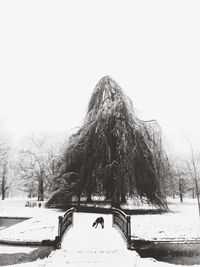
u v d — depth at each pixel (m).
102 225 13.25
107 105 23.44
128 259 7.84
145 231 13.22
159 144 22.89
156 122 23.53
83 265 7.16
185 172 41.38
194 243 11.12
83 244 9.68
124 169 20.16
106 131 21.50
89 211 22.44
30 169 42.78
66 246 9.38
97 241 10.20
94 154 21.53
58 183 23.98
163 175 22.67
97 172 21.19
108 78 25.00
